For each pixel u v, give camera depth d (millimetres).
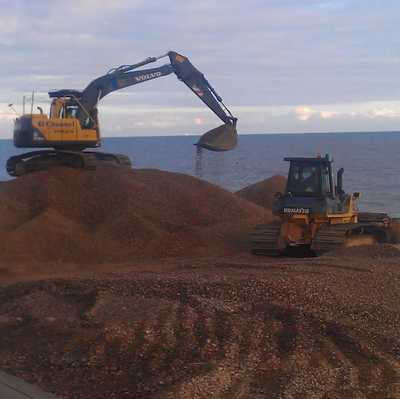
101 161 22500
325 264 10969
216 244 15914
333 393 5688
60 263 13898
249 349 6602
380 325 7496
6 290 9148
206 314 7535
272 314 7621
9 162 21297
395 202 32156
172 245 15406
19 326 7301
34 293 8742
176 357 6336
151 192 18500
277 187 24000
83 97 21828
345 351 6711
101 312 7555
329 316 7633
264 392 5609
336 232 13836
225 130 21391
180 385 5527
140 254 14898
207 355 6395
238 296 8289
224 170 54719
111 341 6645
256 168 57500
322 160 14406
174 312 7543
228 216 18234
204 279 9164
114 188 18375
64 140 20719
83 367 6082
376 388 5824
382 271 10039
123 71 22266
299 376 5984
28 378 5848
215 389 5609
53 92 21984
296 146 116812
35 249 14438
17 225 16438
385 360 6391
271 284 8602
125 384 5703
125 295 8422
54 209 17188
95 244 14969
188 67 22531
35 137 20375
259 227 14891
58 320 7336
